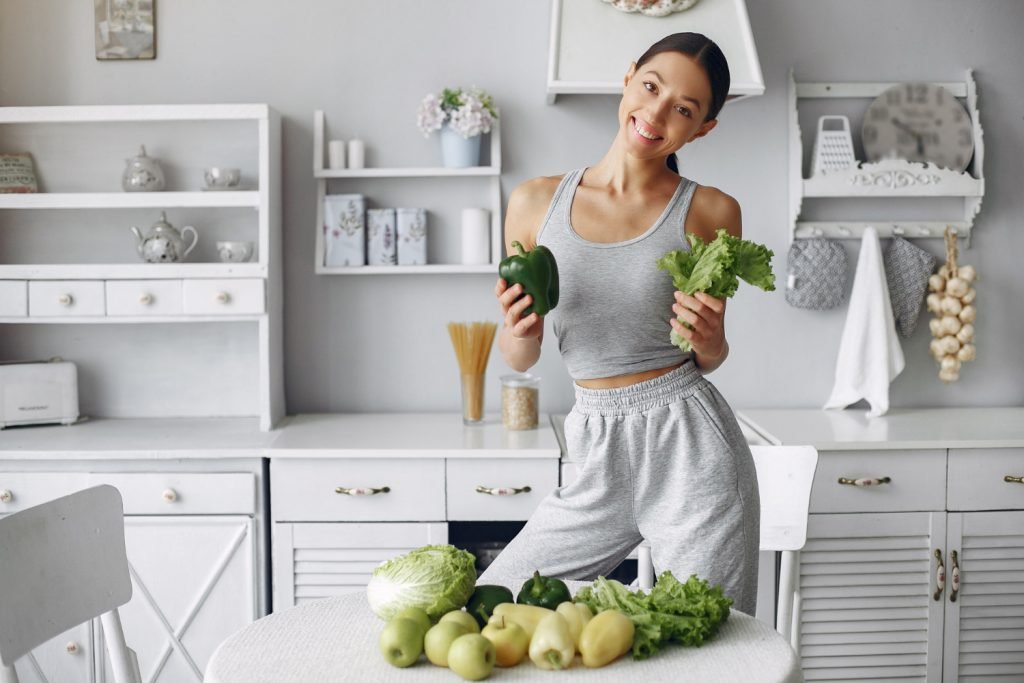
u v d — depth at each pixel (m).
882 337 2.96
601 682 1.21
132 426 2.95
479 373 2.87
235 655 1.30
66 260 3.07
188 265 2.79
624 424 1.76
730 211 1.83
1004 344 3.15
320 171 2.98
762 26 3.06
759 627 1.39
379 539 2.60
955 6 3.08
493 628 1.26
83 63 3.04
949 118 3.05
